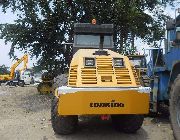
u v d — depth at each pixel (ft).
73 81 21.35
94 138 22.63
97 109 20.51
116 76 21.36
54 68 51.96
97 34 31.45
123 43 52.21
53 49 51.24
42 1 48.44
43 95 53.52
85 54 22.74
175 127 19.03
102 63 21.94
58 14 48.60
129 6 49.49
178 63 20.98
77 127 25.62
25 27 49.90
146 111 20.90
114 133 24.00
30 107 38.73
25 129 25.67
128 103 20.66
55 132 23.50
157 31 57.52
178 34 21.72
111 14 49.16
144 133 24.03
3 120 29.96
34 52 51.96
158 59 27.96
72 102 20.45
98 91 20.47
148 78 28.53
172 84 19.85
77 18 49.65
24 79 116.06
